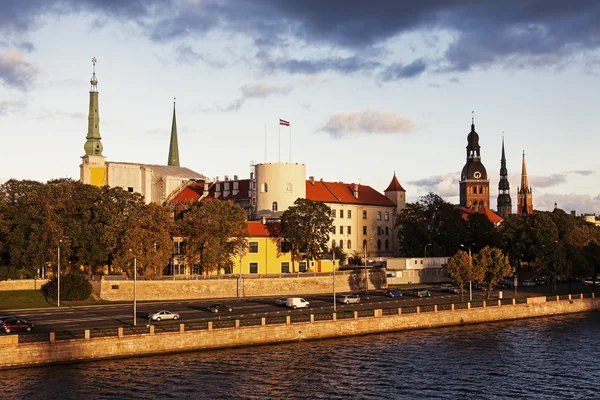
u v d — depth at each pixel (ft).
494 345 356.79
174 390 264.72
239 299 479.00
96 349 302.25
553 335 387.55
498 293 536.42
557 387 279.69
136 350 311.47
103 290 457.27
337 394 266.16
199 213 508.12
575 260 556.92
